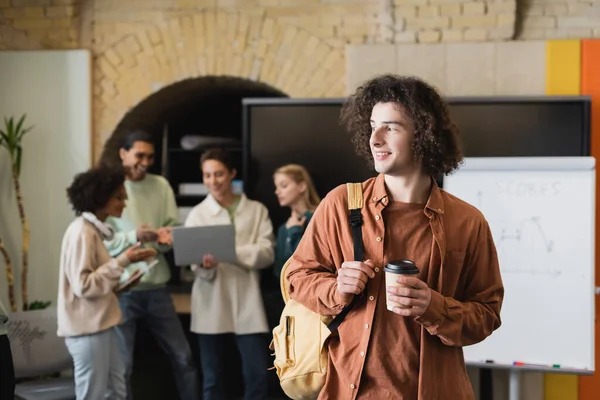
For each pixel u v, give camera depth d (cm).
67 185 516
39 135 516
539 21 479
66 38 518
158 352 544
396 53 479
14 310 500
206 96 576
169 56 512
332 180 476
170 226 479
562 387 455
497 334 416
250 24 503
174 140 597
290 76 500
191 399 478
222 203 465
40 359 421
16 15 520
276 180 448
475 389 451
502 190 417
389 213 212
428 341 206
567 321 411
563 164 410
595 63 460
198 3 508
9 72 518
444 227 211
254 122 483
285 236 450
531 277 414
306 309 223
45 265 517
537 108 455
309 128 477
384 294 207
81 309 381
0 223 518
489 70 471
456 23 477
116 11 516
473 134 461
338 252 215
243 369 459
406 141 205
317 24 496
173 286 524
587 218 410
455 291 215
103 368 384
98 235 389
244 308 454
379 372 206
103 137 520
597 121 457
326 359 218
